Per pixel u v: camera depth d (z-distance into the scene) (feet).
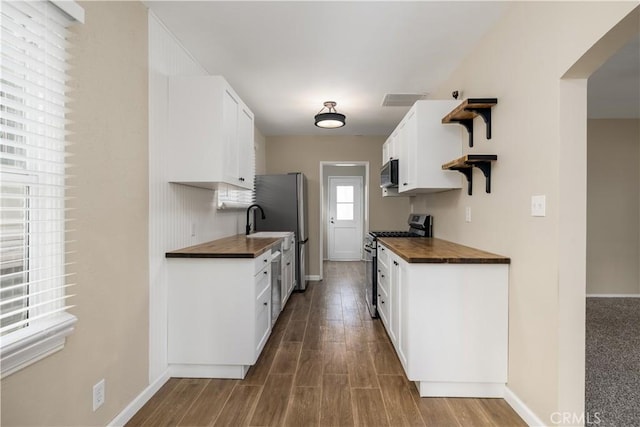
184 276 7.14
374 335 9.60
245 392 6.59
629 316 11.50
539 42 5.47
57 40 4.18
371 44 7.98
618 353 8.40
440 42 7.89
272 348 8.70
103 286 5.11
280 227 14.99
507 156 6.49
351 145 17.70
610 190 14.10
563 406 5.02
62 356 4.32
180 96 7.23
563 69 4.89
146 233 6.35
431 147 8.82
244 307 7.09
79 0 4.58
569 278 5.00
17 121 3.66
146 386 6.33
